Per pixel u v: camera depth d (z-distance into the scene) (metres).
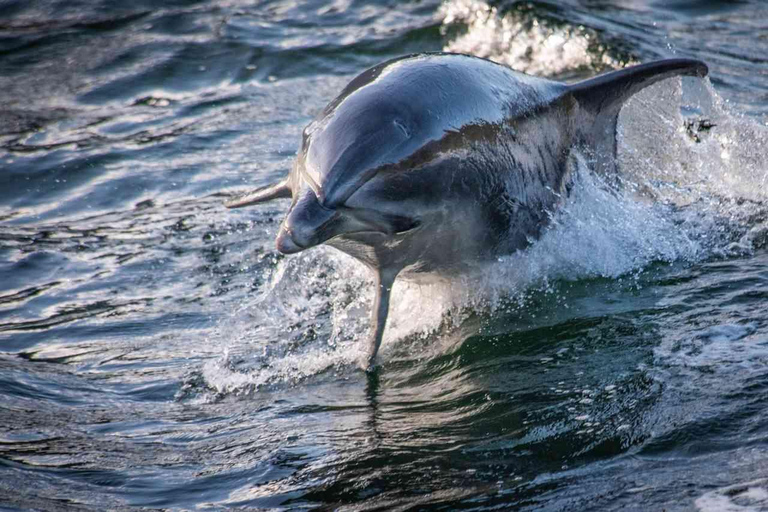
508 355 23.48
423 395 22.30
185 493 18.78
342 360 24.92
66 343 26.72
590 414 19.81
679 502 16.42
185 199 37.09
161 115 45.62
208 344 26.38
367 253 23.34
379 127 22.31
